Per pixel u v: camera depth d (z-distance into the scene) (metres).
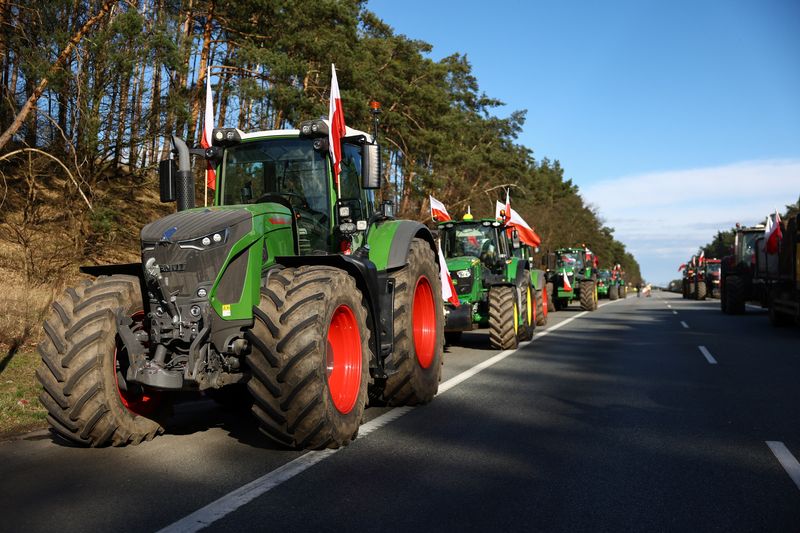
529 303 13.80
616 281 42.59
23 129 16.94
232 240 5.07
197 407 7.13
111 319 5.14
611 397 7.53
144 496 4.12
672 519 3.80
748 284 21.31
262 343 4.90
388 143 34.62
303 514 3.82
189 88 19.59
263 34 23.84
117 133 17.11
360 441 5.54
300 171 6.43
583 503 4.05
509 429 5.98
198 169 18.25
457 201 45.78
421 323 7.39
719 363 10.23
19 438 5.65
